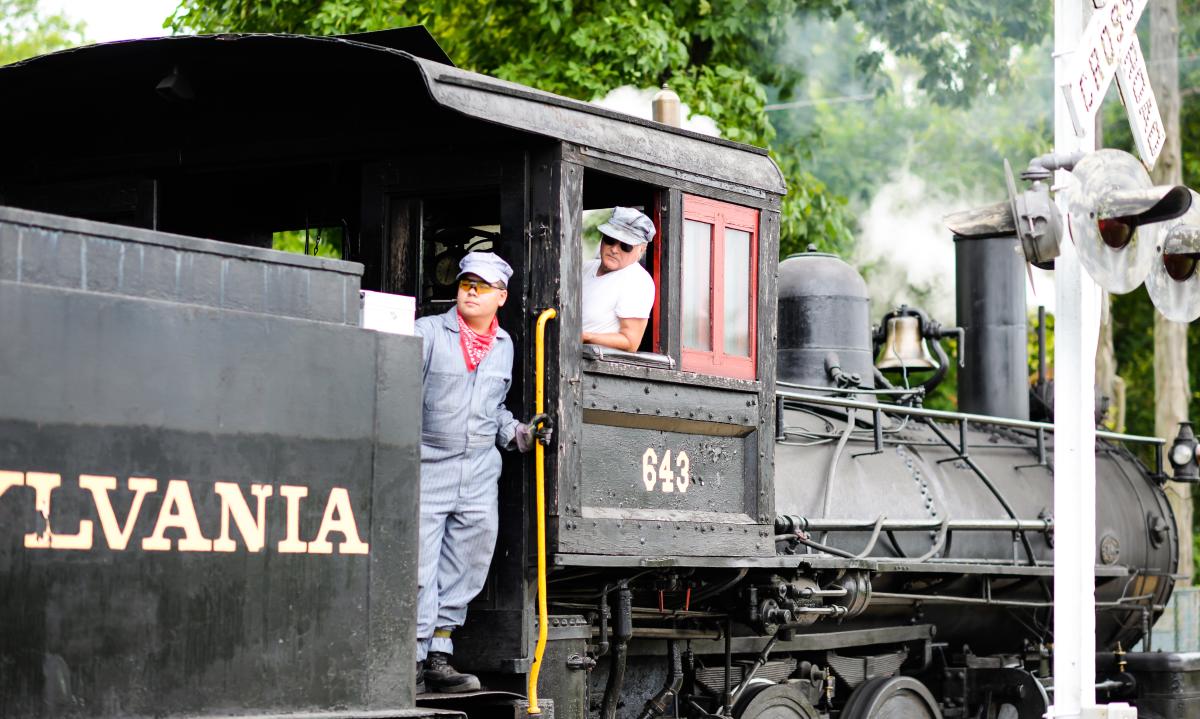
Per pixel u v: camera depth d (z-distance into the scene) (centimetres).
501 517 698
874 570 933
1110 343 2281
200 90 736
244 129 759
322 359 583
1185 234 808
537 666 672
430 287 739
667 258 743
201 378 545
